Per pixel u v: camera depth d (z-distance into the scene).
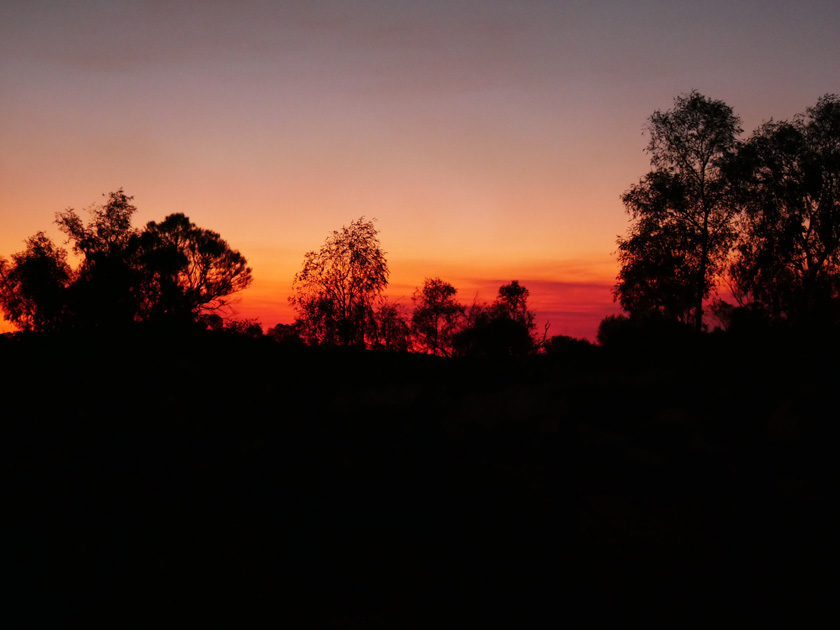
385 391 18.38
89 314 37.88
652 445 12.30
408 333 35.50
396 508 9.63
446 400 16.89
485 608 6.88
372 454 12.34
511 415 14.76
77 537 8.45
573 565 7.77
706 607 6.78
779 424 12.48
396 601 7.06
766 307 34.75
